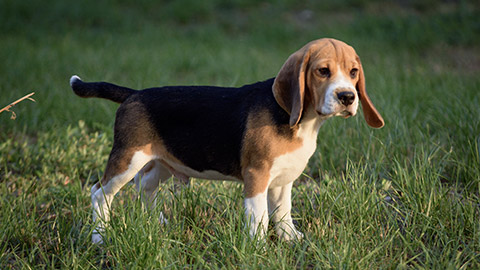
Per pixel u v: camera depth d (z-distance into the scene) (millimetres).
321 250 5168
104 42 17172
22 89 11664
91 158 8094
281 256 5039
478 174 6684
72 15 20219
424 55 16031
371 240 5488
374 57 15391
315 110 5047
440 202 5977
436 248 5379
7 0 21062
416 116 9102
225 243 5207
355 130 8336
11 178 7500
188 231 5738
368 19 19125
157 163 6426
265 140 5230
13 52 15047
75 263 5086
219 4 21938
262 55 15664
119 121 5848
